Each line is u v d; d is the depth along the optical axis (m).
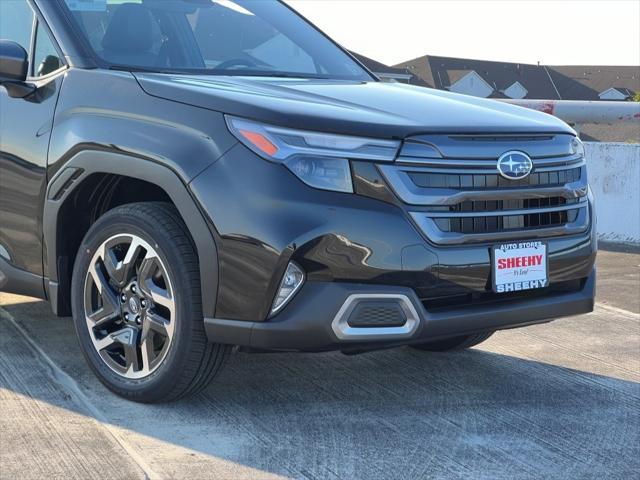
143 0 4.12
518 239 3.32
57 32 3.84
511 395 3.70
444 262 3.13
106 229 3.43
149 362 3.36
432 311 3.17
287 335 3.05
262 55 4.27
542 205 3.40
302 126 3.05
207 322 3.15
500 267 3.26
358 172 3.06
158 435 3.12
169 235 3.23
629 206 8.08
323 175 3.04
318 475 2.84
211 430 3.19
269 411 3.40
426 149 3.14
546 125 3.50
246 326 3.08
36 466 2.84
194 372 3.26
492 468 2.95
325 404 3.51
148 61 3.88
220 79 3.66
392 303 3.08
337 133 3.06
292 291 3.03
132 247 3.36
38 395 3.47
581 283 3.63
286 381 3.77
